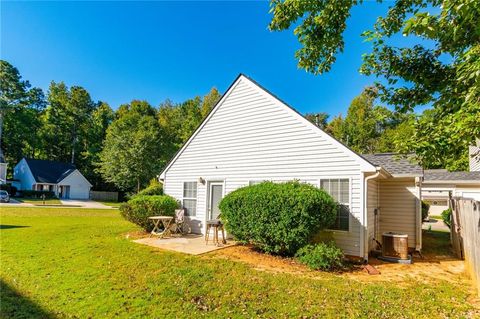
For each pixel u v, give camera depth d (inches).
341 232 315.9
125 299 186.1
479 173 679.1
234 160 412.2
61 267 250.8
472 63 124.7
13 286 207.6
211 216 431.2
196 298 189.6
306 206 275.3
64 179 1558.8
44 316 162.7
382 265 297.7
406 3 173.9
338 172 323.0
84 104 1796.3
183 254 300.8
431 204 1034.7
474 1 99.0
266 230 295.0
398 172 379.9
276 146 372.5
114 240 367.9
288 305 180.5
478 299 200.5
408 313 173.9
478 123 125.6
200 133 459.5
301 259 275.0
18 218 613.0
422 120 173.8
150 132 1368.1
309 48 198.1
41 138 1678.2
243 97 412.8
